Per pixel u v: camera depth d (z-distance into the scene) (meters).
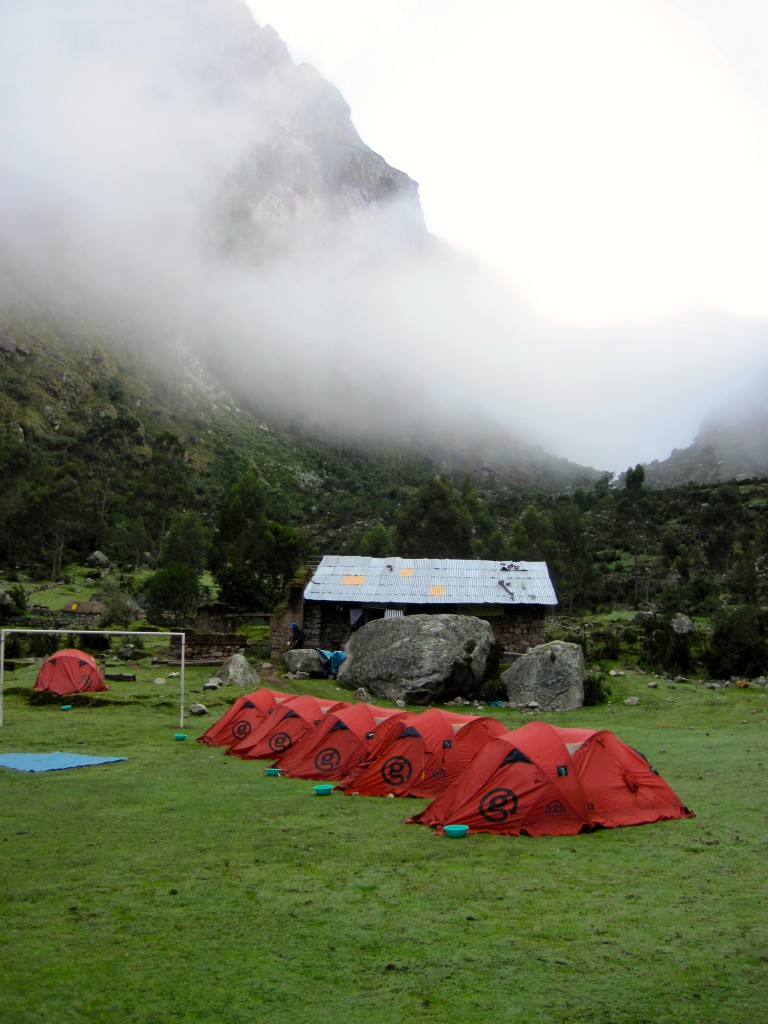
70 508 81.19
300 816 12.20
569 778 11.62
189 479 139.62
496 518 125.38
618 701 28.27
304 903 8.11
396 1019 5.72
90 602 58.78
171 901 8.11
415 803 13.37
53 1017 5.61
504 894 8.46
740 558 76.19
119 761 16.72
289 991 6.12
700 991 6.11
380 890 8.58
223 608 41.34
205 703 24.23
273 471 182.38
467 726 14.62
